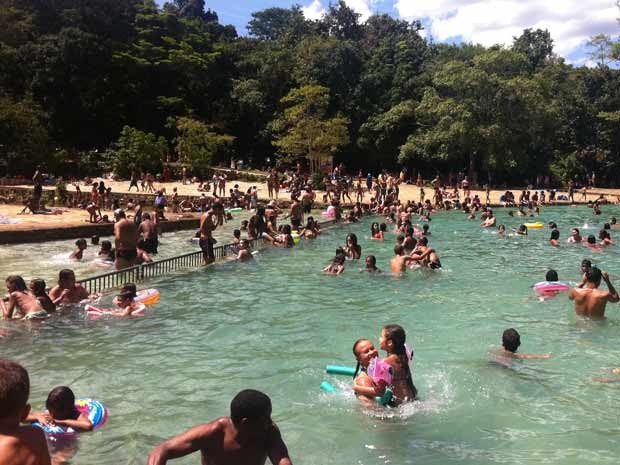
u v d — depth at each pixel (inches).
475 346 329.7
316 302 437.7
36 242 743.1
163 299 440.1
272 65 2581.2
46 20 2470.5
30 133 1720.0
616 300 387.9
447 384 269.0
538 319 390.6
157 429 219.3
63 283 405.7
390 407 238.5
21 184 1492.4
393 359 248.1
